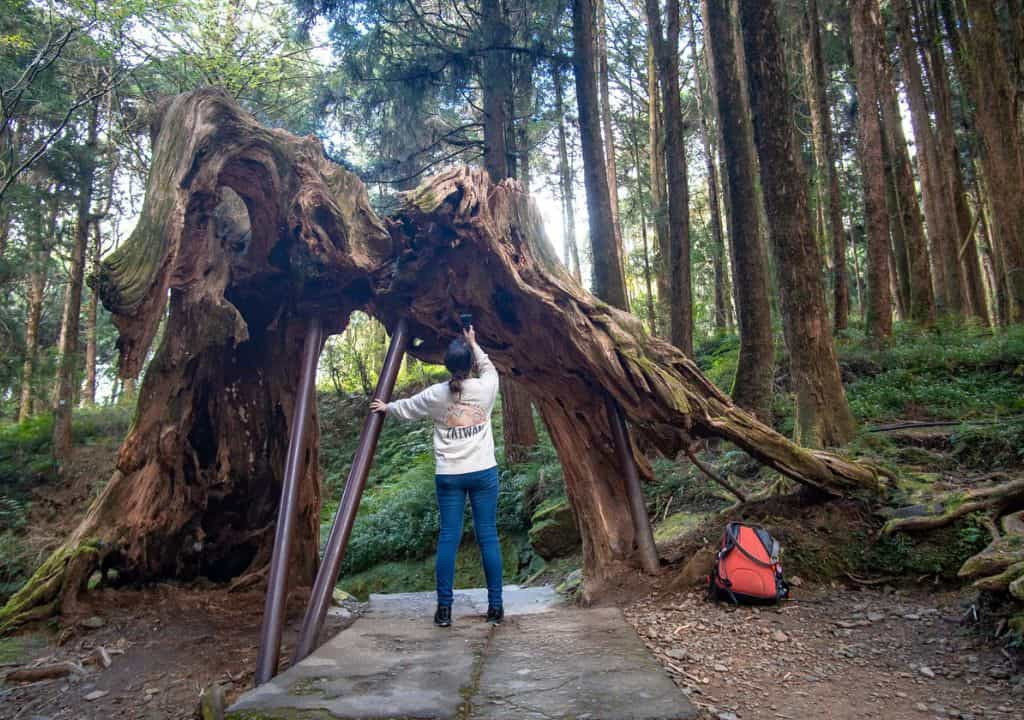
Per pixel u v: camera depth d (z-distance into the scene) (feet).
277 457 18.90
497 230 16.65
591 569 18.42
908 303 58.95
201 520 18.08
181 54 37.47
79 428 50.65
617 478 19.39
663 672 9.45
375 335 72.08
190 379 17.25
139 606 15.94
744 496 20.03
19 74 34.50
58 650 13.42
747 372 29.71
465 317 14.01
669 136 39.22
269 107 44.34
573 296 17.31
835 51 64.08
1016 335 32.53
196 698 11.09
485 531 13.12
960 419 25.55
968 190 80.69
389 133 40.96
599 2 65.67
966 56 49.24
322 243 15.12
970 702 9.48
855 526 16.94
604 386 17.66
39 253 41.22
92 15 32.58
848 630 12.87
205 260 15.99
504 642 11.26
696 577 15.83
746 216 29.91
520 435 37.35
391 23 36.32
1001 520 15.24
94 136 41.50
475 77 38.45
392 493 40.98
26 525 35.22
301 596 18.43
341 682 9.14
